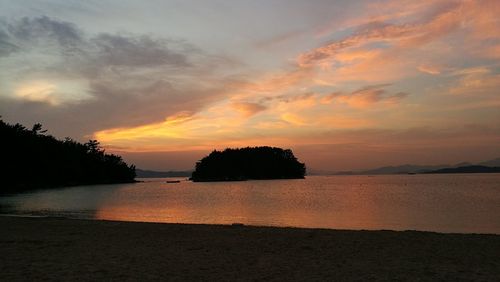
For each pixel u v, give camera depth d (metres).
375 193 83.12
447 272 10.46
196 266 11.38
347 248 13.81
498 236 16.16
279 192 94.06
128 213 41.72
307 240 15.46
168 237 16.64
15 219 24.77
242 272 10.65
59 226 20.66
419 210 42.19
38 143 122.94
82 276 10.30
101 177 170.88
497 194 72.88
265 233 17.41
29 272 10.73
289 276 10.19
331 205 51.06
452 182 154.50
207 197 76.44
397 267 11.05
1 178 100.75
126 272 10.72
